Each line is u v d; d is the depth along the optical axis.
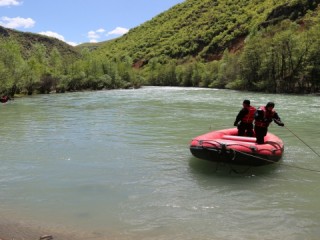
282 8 103.31
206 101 34.91
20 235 5.89
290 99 37.62
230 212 6.90
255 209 7.05
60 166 10.31
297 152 11.91
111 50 170.00
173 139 14.18
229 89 66.56
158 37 154.50
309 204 7.31
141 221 6.50
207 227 6.22
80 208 7.15
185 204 7.34
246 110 10.82
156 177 9.22
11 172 9.71
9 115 23.47
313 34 51.03
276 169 9.92
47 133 15.98
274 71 54.56
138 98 40.53
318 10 92.44
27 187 8.45
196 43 131.12
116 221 6.50
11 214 6.85
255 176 9.30
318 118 20.47
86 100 37.97
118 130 16.56
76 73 65.88
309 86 50.72
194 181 8.88
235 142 9.56
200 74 87.88
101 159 11.10
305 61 50.78
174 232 6.03
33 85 53.34
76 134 15.62
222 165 10.27
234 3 145.62
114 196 7.82
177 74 96.12
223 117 21.11
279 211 6.94
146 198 7.70
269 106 9.66
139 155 11.56
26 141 14.08
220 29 130.00
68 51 183.12
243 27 119.31
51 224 6.38
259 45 57.50
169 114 22.97
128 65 86.00
